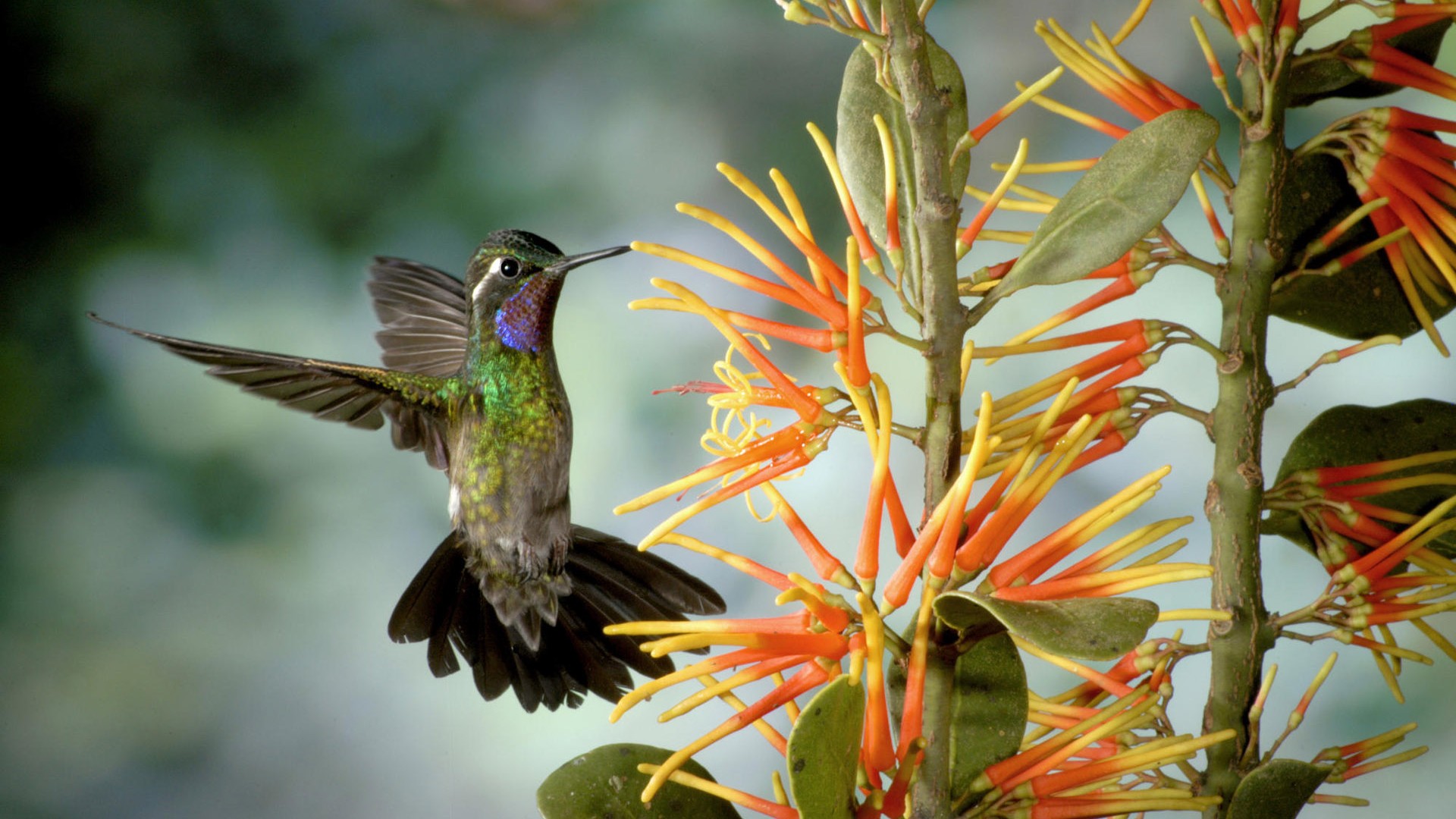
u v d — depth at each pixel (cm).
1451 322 212
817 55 222
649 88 223
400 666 223
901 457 217
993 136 220
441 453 203
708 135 222
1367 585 192
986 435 190
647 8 223
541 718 221
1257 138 192
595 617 201
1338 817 211
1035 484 190
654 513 219
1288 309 195
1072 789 191
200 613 223
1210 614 189
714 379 220
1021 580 190
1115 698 193
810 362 219
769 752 218
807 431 191
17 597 223
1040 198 193
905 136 192
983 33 221
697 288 221
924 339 191
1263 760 192
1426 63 194
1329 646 212
